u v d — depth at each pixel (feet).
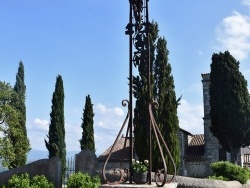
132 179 20.68
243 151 132.46
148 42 21.22
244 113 102.12
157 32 82.48
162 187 17.87
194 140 121.70
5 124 106.83
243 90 104.01
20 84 141.38
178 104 71.31
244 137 101.50
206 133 112.78
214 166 60.59
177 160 66.64
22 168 48.29
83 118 113.50
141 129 64.64
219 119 103.19
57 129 121.08
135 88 70.33
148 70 20.83
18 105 121.49
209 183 46.78
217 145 110.83
